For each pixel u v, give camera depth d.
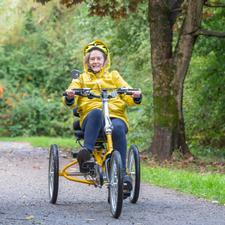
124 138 10.70
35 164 19.91
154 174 16.44
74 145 30.59
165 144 22.36
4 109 48.50
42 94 49.66
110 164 10.35
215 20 25.08
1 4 44.47
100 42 11.39
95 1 25.56
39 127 48.62
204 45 25.30
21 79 49.78
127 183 10.15
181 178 15.23
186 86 28.69
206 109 27.97
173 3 22.44
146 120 31.17
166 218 10.10
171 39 22.56
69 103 10.75
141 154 22.70
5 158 22.36
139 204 11.59
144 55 31.41
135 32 30.81
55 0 39.00
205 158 23.88
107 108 10.66
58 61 49.94
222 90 26.58
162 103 22.42
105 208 11.14
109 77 11.32
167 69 22.41
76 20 38.94
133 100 10.88
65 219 9.94
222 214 10.56
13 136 48.12
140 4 28.86
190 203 11.80
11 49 49.81
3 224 9.45
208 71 26.31
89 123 10.71
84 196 12.68
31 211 10.71
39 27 48.97
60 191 13.39
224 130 27.97
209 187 13.73
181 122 22.53
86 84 11.24
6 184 14.49
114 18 26.03
